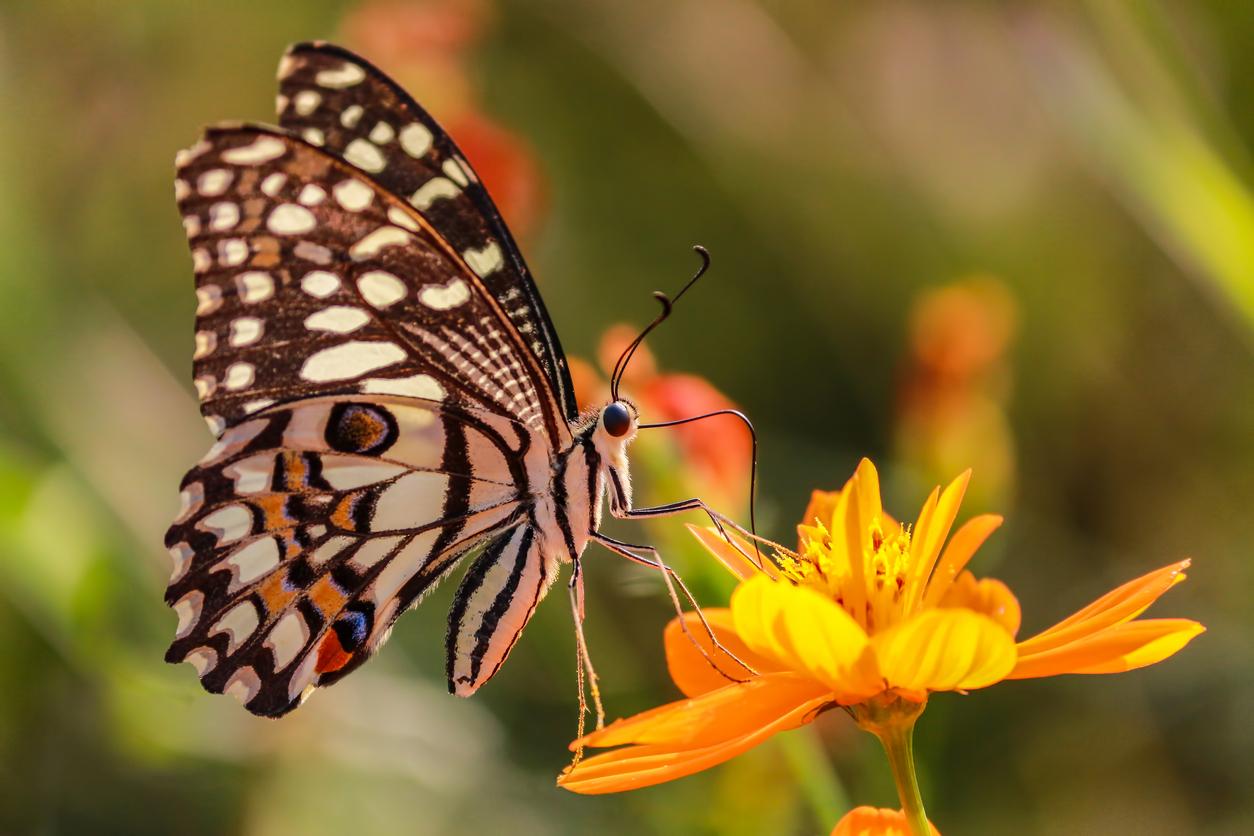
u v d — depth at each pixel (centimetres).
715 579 67
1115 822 77
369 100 65
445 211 66
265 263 65
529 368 66
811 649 62
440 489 66
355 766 75
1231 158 69
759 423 90
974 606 63
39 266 76
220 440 65
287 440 66
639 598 77
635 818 74
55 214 84
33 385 75
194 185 64
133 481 76
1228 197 69
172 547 65
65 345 76
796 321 91
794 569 64
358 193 65
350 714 75
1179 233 69
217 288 65
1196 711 78
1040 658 62
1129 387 85
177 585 65
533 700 76
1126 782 78
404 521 66
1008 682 78
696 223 94
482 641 66
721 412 67
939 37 91
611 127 96
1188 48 73
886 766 69
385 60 74
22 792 74
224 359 65
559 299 92
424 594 66
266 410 65
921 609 64
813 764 66
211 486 65
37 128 83
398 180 66
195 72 91
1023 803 77
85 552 72
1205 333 83
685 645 64
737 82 85
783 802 70
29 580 72
